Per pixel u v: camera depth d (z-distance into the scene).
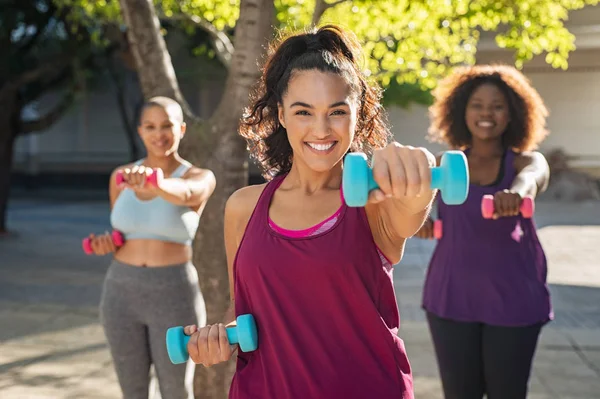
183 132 3.58
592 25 19.98
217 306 3.66
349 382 1.76
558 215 16.28
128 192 3.34
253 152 2.28
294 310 1.77
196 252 3.68
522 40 5.54
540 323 3.15
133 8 3.74
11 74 12.27
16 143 24.20
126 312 3.27
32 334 6.35
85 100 23.70
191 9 5.73
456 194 1.32
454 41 6.00
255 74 3.58
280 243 1.79
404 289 8.42
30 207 18.36
